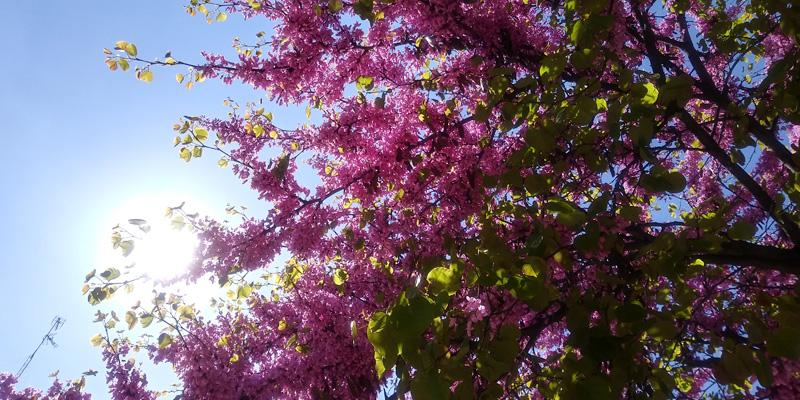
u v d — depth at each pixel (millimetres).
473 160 4867
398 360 2797
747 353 2809
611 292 3752
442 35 4906
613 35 4105
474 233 5023
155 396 4973
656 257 3279
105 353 4824
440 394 2475
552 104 3672
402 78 5180
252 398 4598
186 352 4613
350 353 4879
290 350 5238
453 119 5070
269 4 5137
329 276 5684
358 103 5059
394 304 2408
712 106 6098
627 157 4883
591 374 2902
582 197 4953
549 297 3041
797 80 3814
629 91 3451
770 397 3611
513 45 4969
